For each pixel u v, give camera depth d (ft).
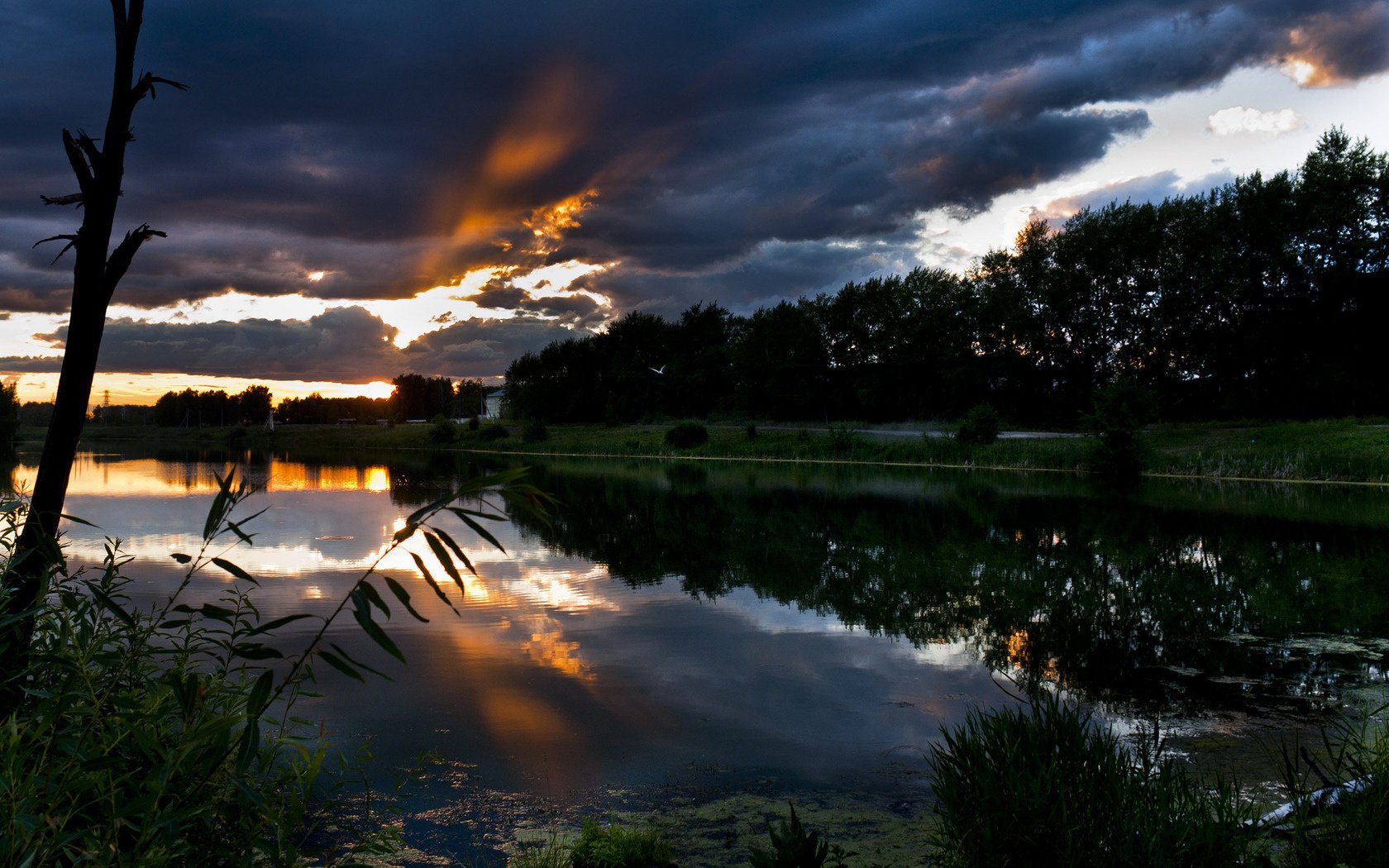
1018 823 11.90
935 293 219.61
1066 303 182.09
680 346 306.76
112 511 66.23
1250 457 111.55
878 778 17.28
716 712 21.18
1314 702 22.09
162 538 49.78
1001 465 136.77
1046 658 26.58
